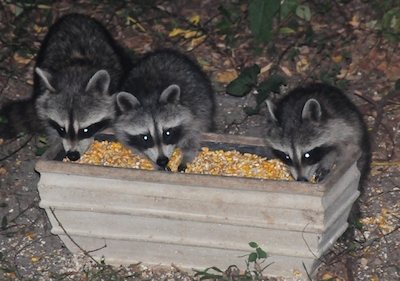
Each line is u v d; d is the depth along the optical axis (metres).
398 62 9.96
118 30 10.99
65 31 9.88
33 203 8.09
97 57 9.47
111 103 8.65
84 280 6.89
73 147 8.04
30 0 11.25
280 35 10.57
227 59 10.35
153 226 6.62
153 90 8.41
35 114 9.12
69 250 7.07
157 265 6.88
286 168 7.69
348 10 10.78
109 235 6.76
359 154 6.68
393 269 6.90
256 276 6.61
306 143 7.57
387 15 10.30
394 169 8.22
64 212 6.70
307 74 9.94
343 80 9.63
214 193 6.33
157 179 6.36
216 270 6.70
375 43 10.22
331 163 7.74
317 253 6.43
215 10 11.14
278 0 8.06
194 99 8.47
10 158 8.84
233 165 7.39
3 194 8.25
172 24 10.99
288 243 6.44
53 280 6.95
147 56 9.28
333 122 7.74
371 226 7.43
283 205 6.24
